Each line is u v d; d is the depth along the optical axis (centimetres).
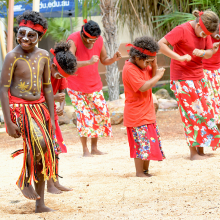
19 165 1523
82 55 1616
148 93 1166
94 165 1420
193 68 1372
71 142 2038
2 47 1945
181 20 2916
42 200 869
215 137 1379
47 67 878
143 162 1191
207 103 1394
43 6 3409
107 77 2747
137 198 930
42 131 831
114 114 2456
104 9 2602
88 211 849
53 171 847
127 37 4409
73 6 3416
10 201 989
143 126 1149
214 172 1130
